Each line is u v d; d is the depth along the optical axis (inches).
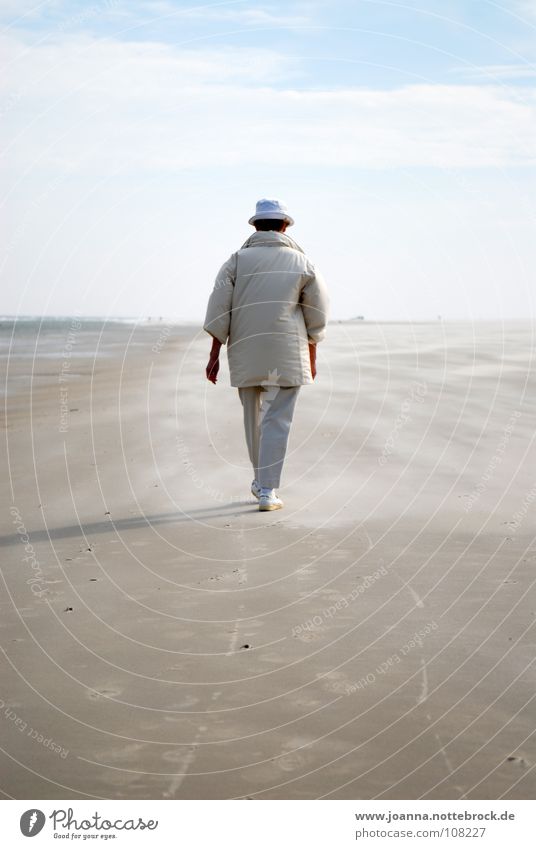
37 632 130.1
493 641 121.8
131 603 142.5
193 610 138.3
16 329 1663.4
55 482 240.5
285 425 210.5
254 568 160.2
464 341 778.2
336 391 386.9
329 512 201.6
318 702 104.4
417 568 156.8
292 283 212.4
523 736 94.8
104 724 100.1
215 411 360.5
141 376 531.2
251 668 115.1
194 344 932.0
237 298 213.6
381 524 189.2
